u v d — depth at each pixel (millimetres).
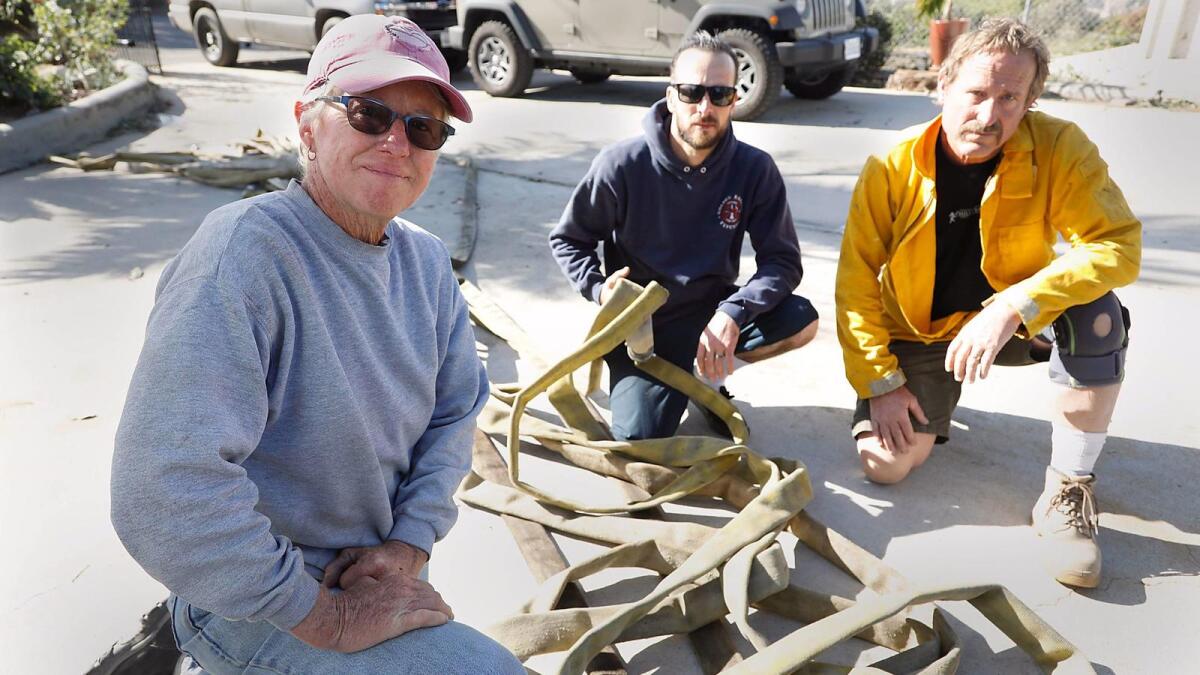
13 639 1999
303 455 1301
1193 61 8570
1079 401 2260
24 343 3412
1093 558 2201
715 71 2490
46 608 2094
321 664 1268
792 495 2236
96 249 4445
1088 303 2240
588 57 8305
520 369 3309
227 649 1318
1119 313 2244
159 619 2064
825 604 2045
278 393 1237
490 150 6711
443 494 1527
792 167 6246
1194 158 6375
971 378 2279
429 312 1474
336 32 1299
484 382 1694
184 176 5746
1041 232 2424
